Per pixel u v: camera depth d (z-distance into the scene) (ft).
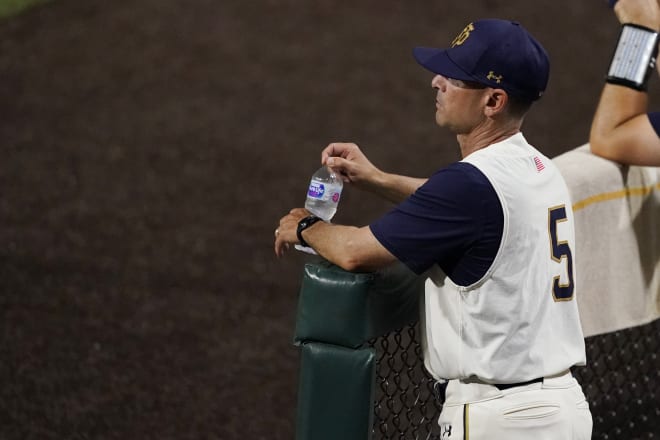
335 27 133.08
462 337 32.55
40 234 80.02
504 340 32.12
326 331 32.24
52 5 134.31
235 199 88.79
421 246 31.37
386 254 31.48
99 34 126.72
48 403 56.85
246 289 73.26
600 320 42.83
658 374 51.85
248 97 112.88
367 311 32.01
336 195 35.47
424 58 33.63
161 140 100.89
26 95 110.01
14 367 60.70
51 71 116.57
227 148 99.86
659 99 114.62
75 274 73.77
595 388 51.80
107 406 56.95
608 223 42.55
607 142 42.78
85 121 104.53
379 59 124.67
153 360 62.75
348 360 32.12
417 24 134.82
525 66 32.53
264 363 63.26
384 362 53.42
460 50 32.81
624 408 50.19
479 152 32.65
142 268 75.46
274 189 91.30
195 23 132.05
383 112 110.63
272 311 70.33
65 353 62.85
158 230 82.02
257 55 124.06
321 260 33.83
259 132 104.22
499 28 32.83
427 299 33.55
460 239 31.32
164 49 123.95
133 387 59.31
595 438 47.91
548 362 32.83
